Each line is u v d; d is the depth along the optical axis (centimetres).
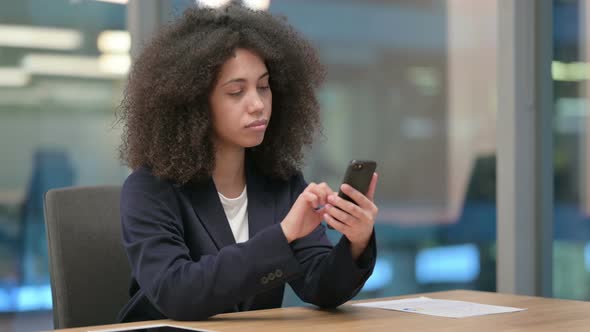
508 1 373
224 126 199
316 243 208
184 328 162
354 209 177
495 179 414
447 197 440
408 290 442
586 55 381
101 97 372
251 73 197
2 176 365
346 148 439
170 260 179
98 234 220
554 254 383
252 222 207
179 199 200
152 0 357
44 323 375
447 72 441
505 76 376
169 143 199
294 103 220
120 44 369
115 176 375
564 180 383
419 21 443
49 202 216
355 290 189
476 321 168
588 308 188
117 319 212
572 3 379
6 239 368
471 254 434
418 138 443
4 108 366
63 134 373
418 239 441
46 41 369
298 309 190
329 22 444
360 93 444
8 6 365
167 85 196
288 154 220
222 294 171
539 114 377
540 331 155
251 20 209
